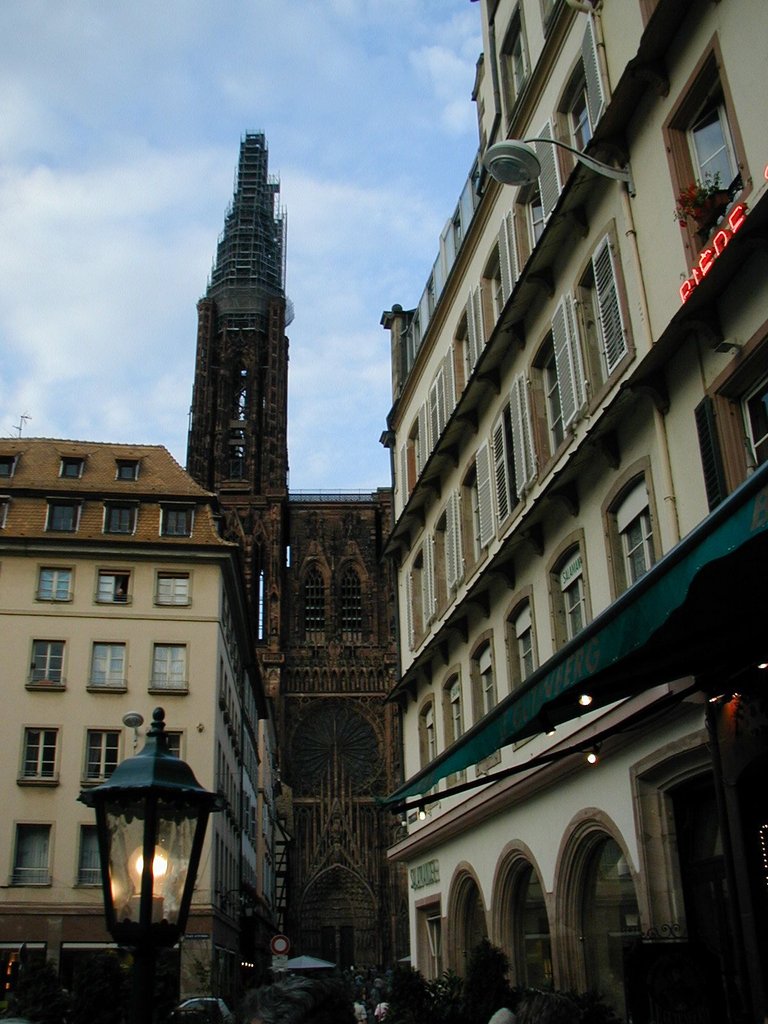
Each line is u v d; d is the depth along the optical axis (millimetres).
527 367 20156
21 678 41094
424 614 28062
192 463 112438
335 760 102312
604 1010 11984
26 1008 14930
